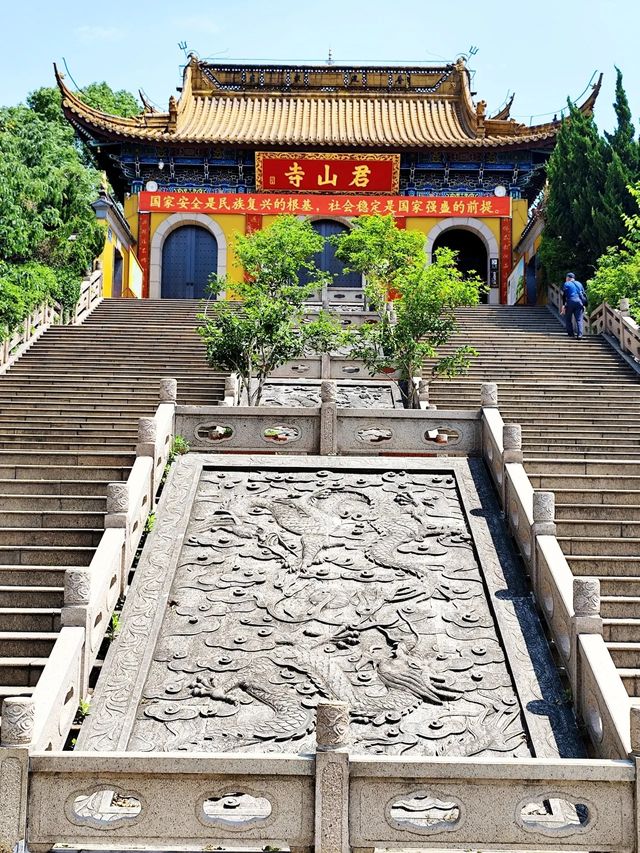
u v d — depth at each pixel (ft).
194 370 57.11
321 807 16.57
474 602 25.76
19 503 31.17
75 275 75.97
